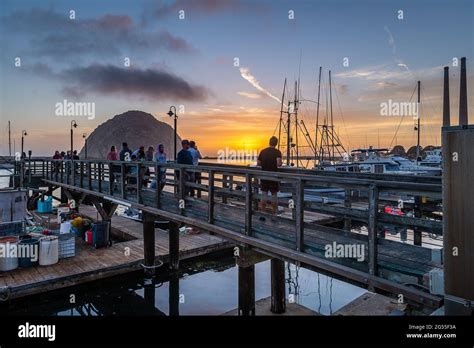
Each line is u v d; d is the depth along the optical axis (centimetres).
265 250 618
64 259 1184
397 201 621
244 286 768
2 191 1413
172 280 1238
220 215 801
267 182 765
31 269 1073
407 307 443
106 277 1097
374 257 433
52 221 1814
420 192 387
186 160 1079
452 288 324
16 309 951
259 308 884
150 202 1073
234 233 678
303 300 1037
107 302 1057
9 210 1413
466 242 314
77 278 1035
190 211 867
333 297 1066
